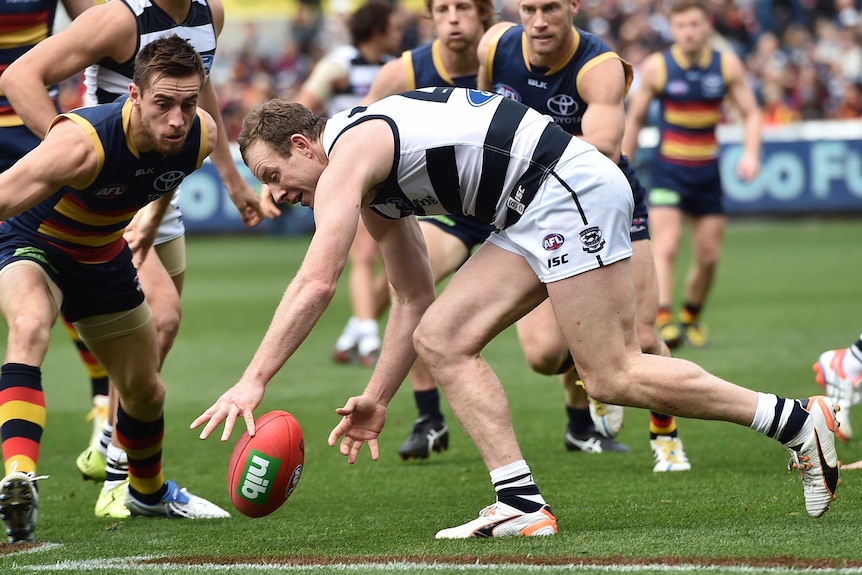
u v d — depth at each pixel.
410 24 81.62
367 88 36.81
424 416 23.84
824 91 82.69
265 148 15.81
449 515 18.36
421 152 15.57
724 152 77.00
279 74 96.88
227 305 52.56
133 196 16.81
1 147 21.33
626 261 15.83
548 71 20.80
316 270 14.69
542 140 15.73
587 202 15.55
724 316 44.69
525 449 24.47
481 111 15.84
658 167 38.53
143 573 14.52
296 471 15.35
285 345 14.58
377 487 21.11
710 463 22.00
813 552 14.52
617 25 90.81
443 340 16.23
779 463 21.72
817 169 75.75
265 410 29.86
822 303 47.03
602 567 14.07
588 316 15.68
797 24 93.31
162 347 21.28
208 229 80.69
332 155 15.48
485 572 14.00
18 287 16.88
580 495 19.42
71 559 15.60
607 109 20.45
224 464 24.02
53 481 22.80
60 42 18.75
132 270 17.97
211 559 15.35
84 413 31.17
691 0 38.03
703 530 16.17
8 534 16.44
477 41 23.86
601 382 15.93
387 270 17.31
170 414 29.88
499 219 16.00
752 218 85.19
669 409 15.92
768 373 31.66
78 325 17.94
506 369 36.03
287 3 111.31
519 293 16.16
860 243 69.94
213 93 21.83
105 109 16.20
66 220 17.02
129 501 19.20
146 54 15.73
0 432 16.45
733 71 38.59
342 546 16.17
